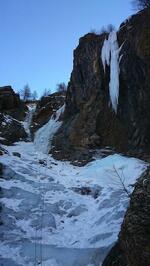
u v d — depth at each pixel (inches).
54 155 967.6
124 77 876.0
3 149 914.7
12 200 654.5
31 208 636.1
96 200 676.7
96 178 770.8
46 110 1216.8
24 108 1328.7
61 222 614.5
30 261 496.1
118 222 557.6
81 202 675.4
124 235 379.2
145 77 808.9
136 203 374.6
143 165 762.2
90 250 502.9
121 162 792.9
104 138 922.1
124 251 383.2
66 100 1106.7
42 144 1039.6
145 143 820.0
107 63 942.4
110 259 417.7
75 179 782.5
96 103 971.3
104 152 890.1
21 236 556.7
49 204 649.6
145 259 351.6
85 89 1023.0
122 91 889.5
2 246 524.7
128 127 870.4
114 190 690.2
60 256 502.0
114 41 924.0
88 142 929.5
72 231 588.7
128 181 722.8
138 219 365.4
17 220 601.6
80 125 975.6
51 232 579.8
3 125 1117.7
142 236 356.2
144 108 826.2
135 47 817.5
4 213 608.1
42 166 867.4
